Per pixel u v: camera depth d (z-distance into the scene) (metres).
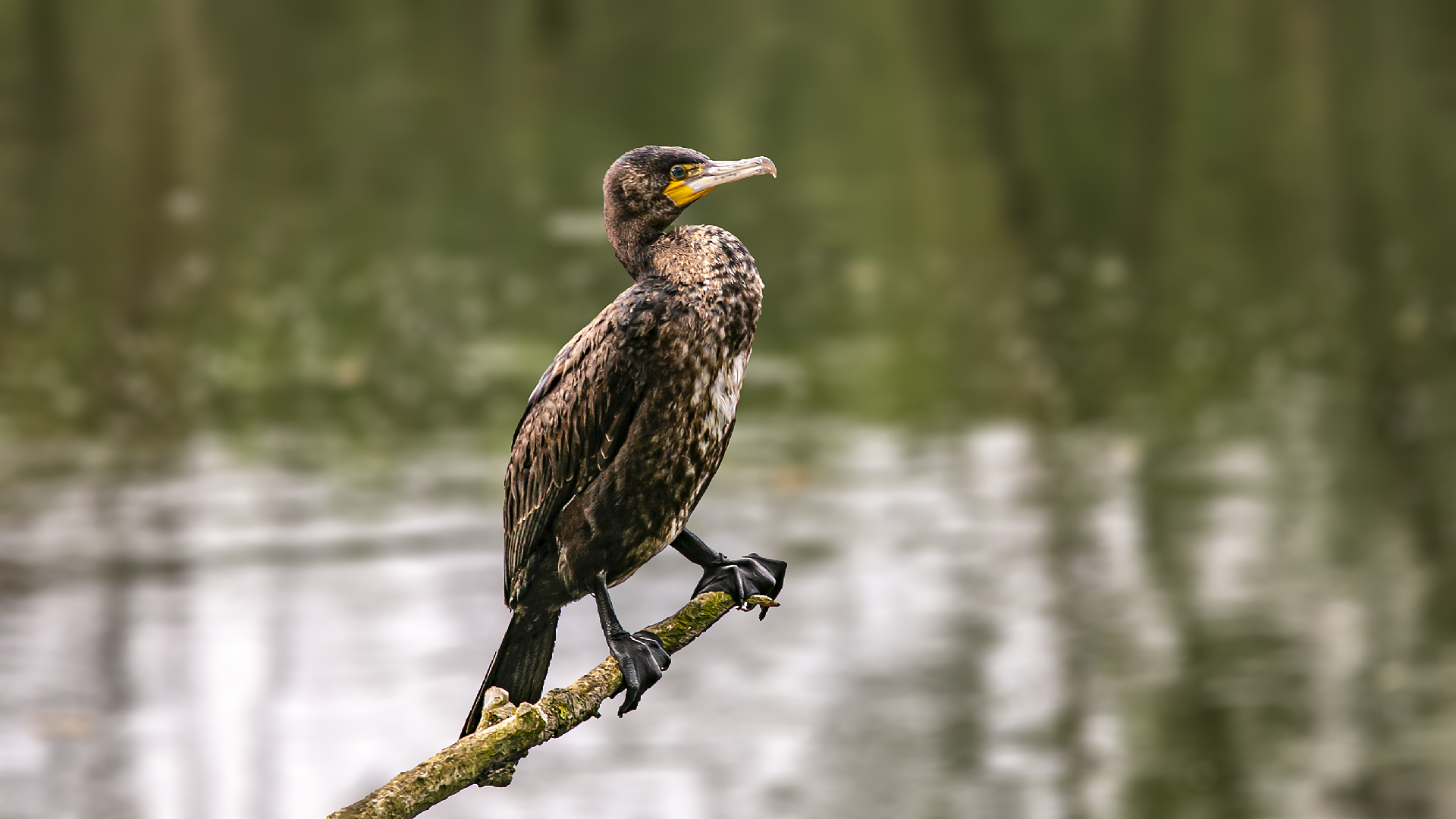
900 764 10.47
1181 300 19.67
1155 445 15.55
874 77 30.02
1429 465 14.78
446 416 16.28
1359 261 20.84
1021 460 15.19
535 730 4.26
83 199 24.19
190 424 16.20
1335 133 25.92
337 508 14.18
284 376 17.56
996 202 23.45
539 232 22.47
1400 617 12.17
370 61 32.12
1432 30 30.98
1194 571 13.02
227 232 22.69
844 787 10.04
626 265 5.31
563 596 5.37
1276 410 16.34
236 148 26.81
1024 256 21.39
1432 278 20.06
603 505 5.19
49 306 19.80
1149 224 22.53
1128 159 25.12
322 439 15.78
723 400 5.20
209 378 17.48
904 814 9.88
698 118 27.89
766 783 10.36
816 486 14.68
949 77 29.80
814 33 33.31
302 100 29.42
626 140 26.69
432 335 18.72
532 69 31.30
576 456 5.20
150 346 18.50
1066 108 27.84
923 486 14.64
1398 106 26.89
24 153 26.47
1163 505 14.23
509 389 17.03
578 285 20.27
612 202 5.27
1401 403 16.34
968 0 34.78
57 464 15.19
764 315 19.33
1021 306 19.48
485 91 30.00
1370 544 13.34
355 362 17.95
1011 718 11.08
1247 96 27.98
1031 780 10.36
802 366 17.70
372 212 23.52
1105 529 13.75
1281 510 13.96
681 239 5.21
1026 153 25.53
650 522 5.25
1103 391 16.84
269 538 13.56
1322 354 17.89
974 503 14.29
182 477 14.87
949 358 17.89
